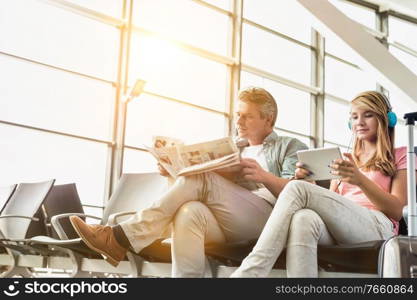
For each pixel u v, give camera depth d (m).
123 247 1.98
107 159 6.52
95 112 6.59
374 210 1.91
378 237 1.86
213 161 1.96
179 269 1.92
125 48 6.61
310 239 1.71
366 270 1.77
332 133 8.85
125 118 6.21
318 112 8.70
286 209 1.74
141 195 3.15
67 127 6.53
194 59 7.38
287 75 8.51
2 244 3.33
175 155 2.04
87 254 2.89
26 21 6.48
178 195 1.98
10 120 6.14
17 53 6.29
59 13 6.54
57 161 6.42
